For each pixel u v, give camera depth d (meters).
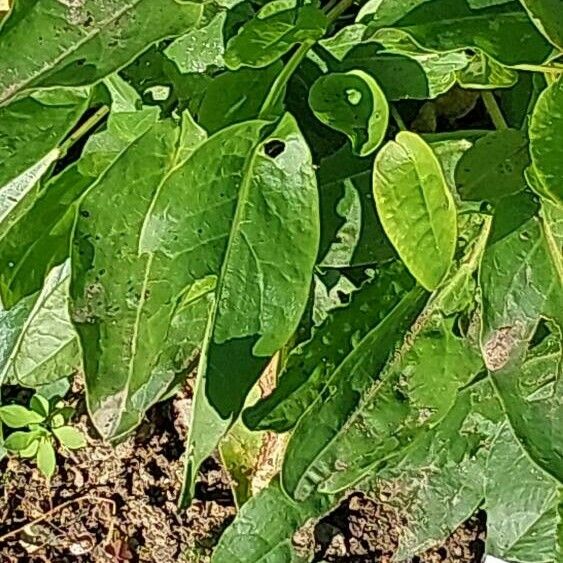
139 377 0.30
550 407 0.29
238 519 0.35
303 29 0.30
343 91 0.30
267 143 0.31
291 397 0.32
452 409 0.35
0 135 0.31
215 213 0.28
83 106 0.32
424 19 0.29
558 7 0.27
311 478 0.32
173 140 0.31
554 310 0.29
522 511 0.35
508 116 0.35
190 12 0.28
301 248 0.28
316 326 0.34
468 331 0.32
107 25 0.27
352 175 0.32
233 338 0.28
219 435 0.29
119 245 0.30
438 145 0.32
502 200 0.30
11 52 0.27
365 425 0.32
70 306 0.30
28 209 0.32
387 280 0.32
